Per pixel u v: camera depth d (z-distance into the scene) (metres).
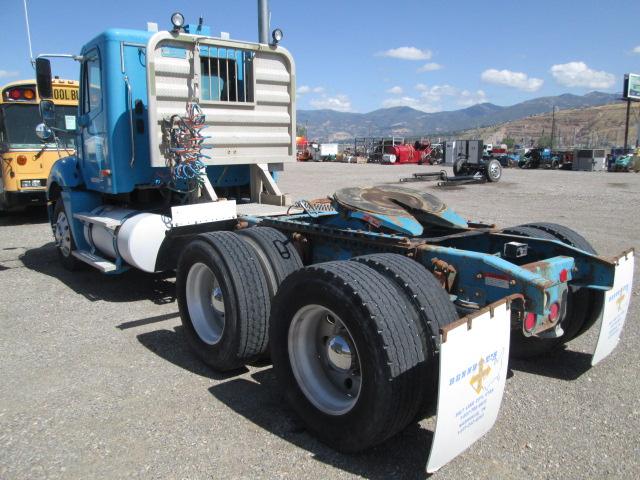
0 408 3.71
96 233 6.61
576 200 15.23
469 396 2.76
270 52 6.32
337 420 3.13
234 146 6.15
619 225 10.73
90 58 6.38
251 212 5.77
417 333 2.93
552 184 20.94
